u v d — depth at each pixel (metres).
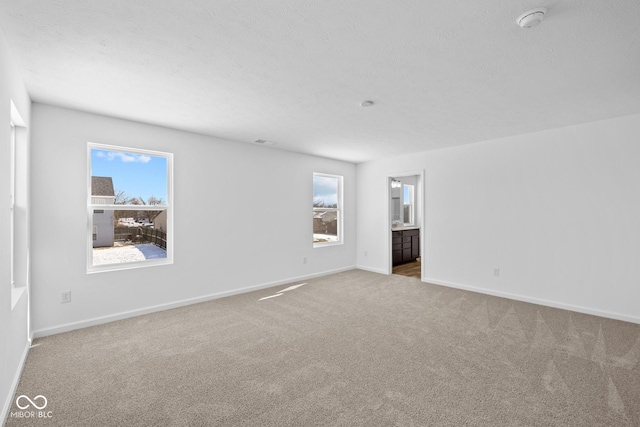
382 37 1.87
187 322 3.36
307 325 3.27
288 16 1.66
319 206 6.07
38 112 2.96
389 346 2.75
